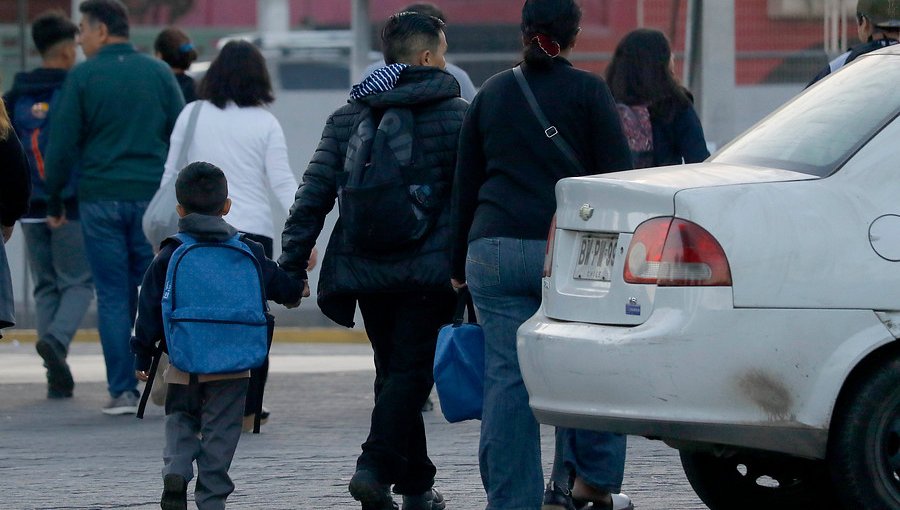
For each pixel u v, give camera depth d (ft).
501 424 71.61
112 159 122.72
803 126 71.67
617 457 76.33
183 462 75.82
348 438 109.19
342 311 79.46
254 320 76.07
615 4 196.85
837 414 66.13
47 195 132.05
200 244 76.07
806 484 80.23
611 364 66.08
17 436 111.55
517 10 190.39
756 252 64.95
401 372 76.95
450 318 78.59
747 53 186.60
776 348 64.59
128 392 123.65
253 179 111.55
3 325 79.77
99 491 88.94
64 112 122.62
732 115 170.30
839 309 65.00
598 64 192.24
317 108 194.29
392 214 74.59
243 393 77.46
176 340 74.84
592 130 71.15
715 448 66.03
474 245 71.72
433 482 81.46
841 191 66.59
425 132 76.54
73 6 206.49
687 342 64.59
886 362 65.98
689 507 82.23
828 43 183.73
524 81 71.61
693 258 65.10
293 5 274.77
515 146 71.26
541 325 70.18
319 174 78.84
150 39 277.23
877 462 65.87
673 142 100.94
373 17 198.59
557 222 70.90
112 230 123.03
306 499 85.56
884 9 94.48
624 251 67.36
